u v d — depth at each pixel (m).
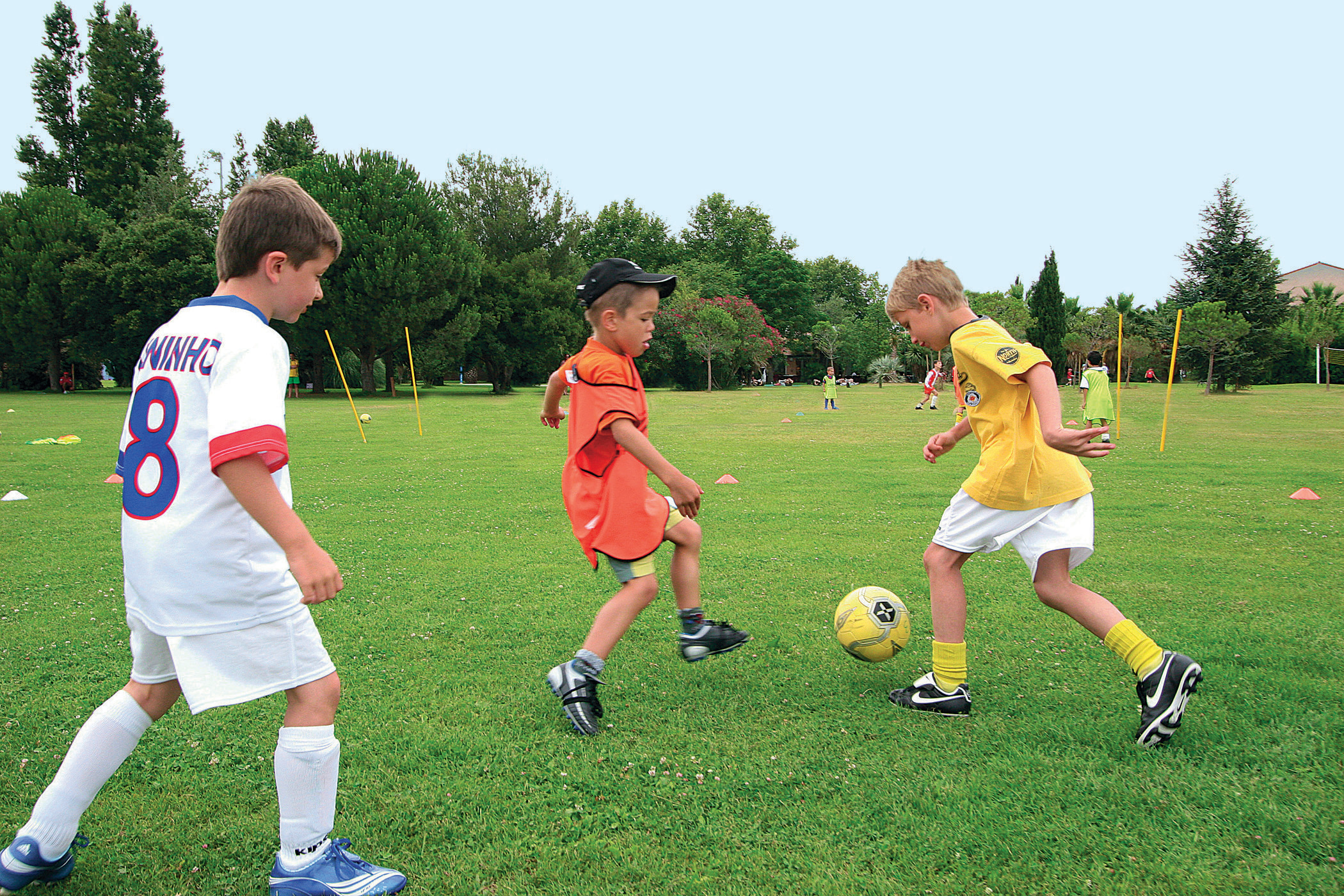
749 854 2.17
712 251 73.31
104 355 39.94
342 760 2.73
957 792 2.48
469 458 12.56
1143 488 8.88
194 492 1.83
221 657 1.86
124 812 2.39
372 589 5.00
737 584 5.08
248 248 1.93
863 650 3.53
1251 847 2.19
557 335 46.56
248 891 2.03
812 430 18.25
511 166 52.12
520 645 3.95
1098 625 2.92
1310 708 3.07
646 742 2.87
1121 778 2.57
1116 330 52.94
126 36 48.25
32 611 4.50
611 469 3.08
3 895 1.95
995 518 3.02
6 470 10.77
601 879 2.07
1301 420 19.52
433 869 2.12
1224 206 39.66
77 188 48.75
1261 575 5.18
